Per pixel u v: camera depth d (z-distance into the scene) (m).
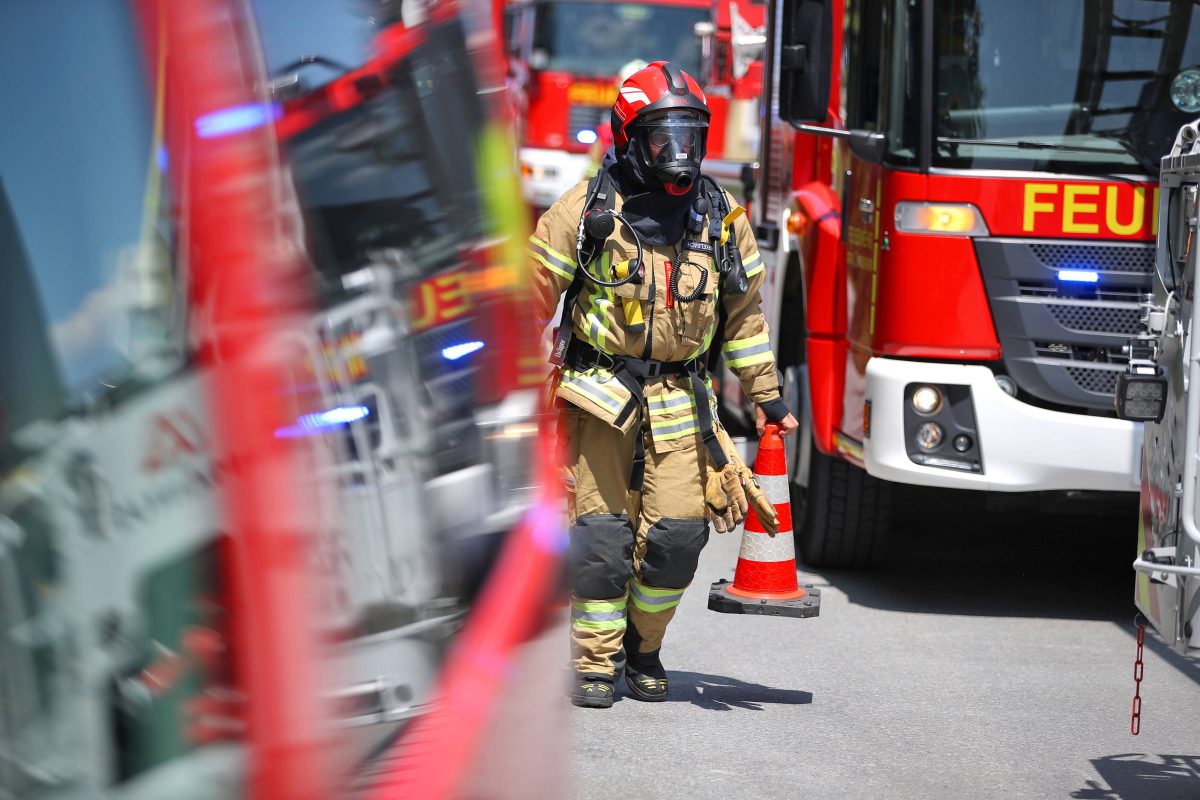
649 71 15.91
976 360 21.36
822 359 24.00
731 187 34.25
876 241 21.89
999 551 26.59
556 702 7.95
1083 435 20.95
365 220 6.72
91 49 5.69
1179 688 18.80
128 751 5.46
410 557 6.58
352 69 6.88
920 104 21.30
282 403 5.67
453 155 7.84
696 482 16.50
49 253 5.64
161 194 5.62
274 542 5.51
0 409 5.61
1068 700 18.16
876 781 15.17
